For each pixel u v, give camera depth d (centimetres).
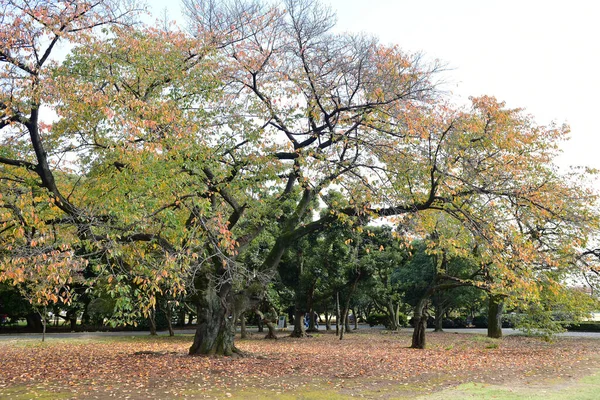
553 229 1494
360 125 1397
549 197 1356
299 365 1472
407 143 1277
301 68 1467
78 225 1016
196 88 1272
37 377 1227
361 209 1409
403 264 3997
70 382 1130
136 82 1261
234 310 1662
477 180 1307
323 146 1476
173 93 1277
